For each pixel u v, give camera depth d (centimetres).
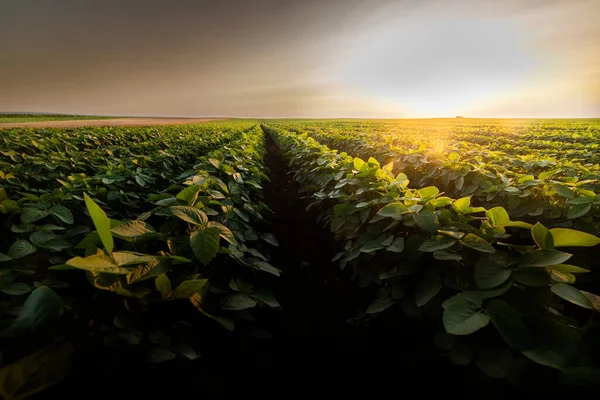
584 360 113
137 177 388
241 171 530
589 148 948
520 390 137
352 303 329
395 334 242
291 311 319
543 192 352
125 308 133
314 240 520
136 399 126
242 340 216
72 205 298
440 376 187
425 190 255
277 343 269
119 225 172
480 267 163
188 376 157
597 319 136
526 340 126
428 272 198
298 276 395
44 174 443
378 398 211
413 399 198
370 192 339
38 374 92
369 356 250
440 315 187
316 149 739
